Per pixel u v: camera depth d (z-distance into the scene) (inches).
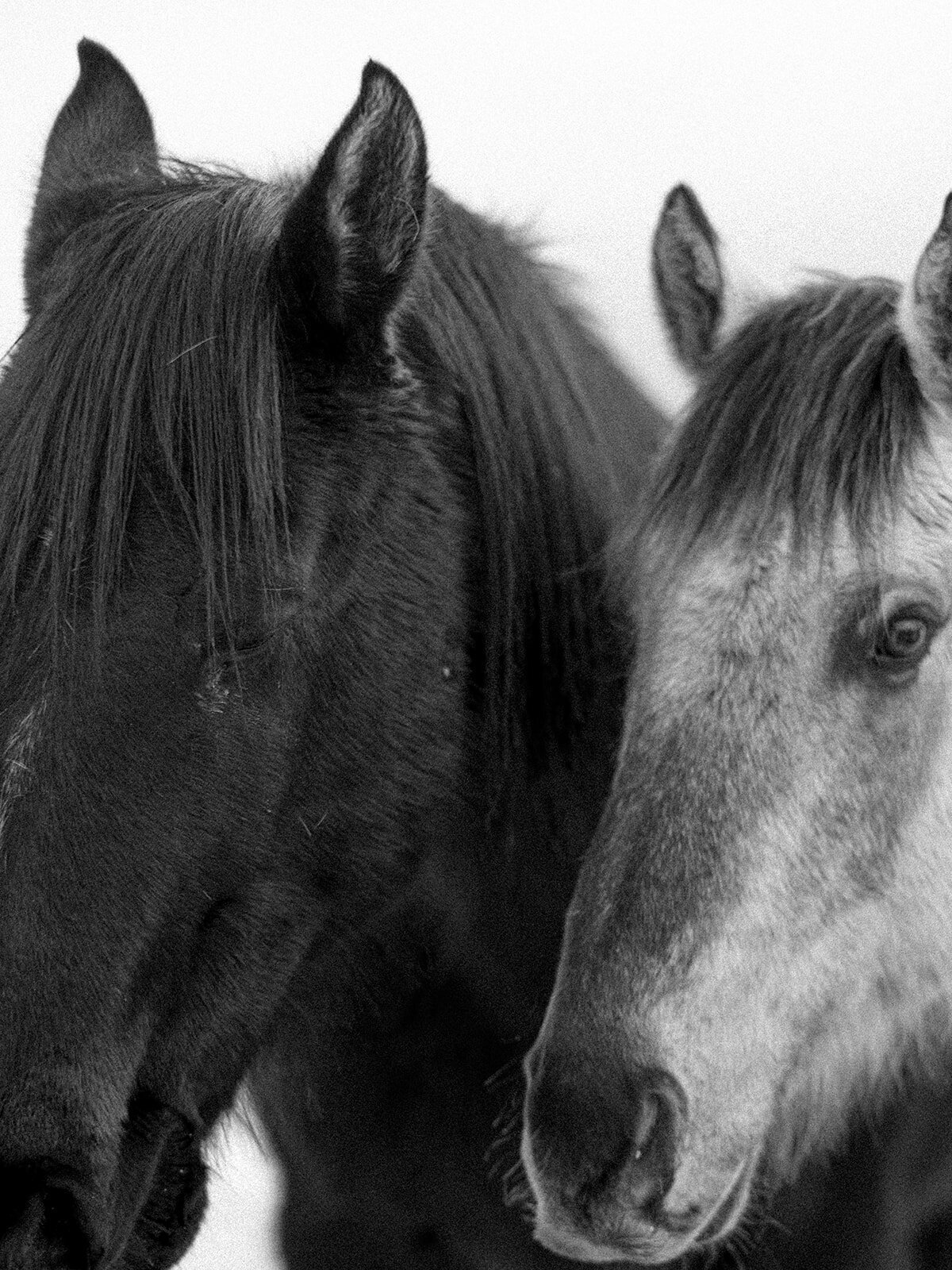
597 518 203.2
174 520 159.3
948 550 175.2
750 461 178.1
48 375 162.6
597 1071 164.6
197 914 162.6
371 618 173.0
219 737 159.9
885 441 175.8
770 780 170.6
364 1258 206.7
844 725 172.4
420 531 178.1
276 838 168.1
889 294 187.0
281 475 163.0
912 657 173.2
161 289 165.3
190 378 162.1
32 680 154.7
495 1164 199.9
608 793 197.0
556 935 202.7
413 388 178.2
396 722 176.1
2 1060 149.9
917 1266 207.6
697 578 176.7
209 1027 166.6
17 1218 147.8
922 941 183.0
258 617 161.0
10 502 158.9
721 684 171.9
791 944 173.2
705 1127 169.3
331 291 167.9
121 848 154.7
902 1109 197.2
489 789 193.2
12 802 152.4
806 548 172.7
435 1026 200.4
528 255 214.5
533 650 197.0
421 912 193.8
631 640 187.6
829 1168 195.2
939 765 178.9
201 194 177.6
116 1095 155.2
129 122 203.5
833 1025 181.3
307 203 165.9
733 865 169.3
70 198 188.5
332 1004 189.8
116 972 154.6
